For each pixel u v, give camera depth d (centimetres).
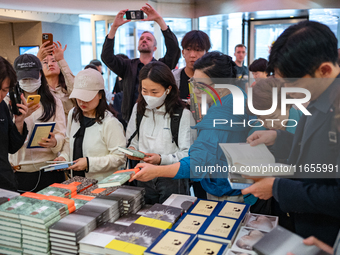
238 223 137
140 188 177
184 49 298
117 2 457
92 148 213
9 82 170
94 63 515
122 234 129
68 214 144
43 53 317
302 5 450
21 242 136
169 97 202
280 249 112
